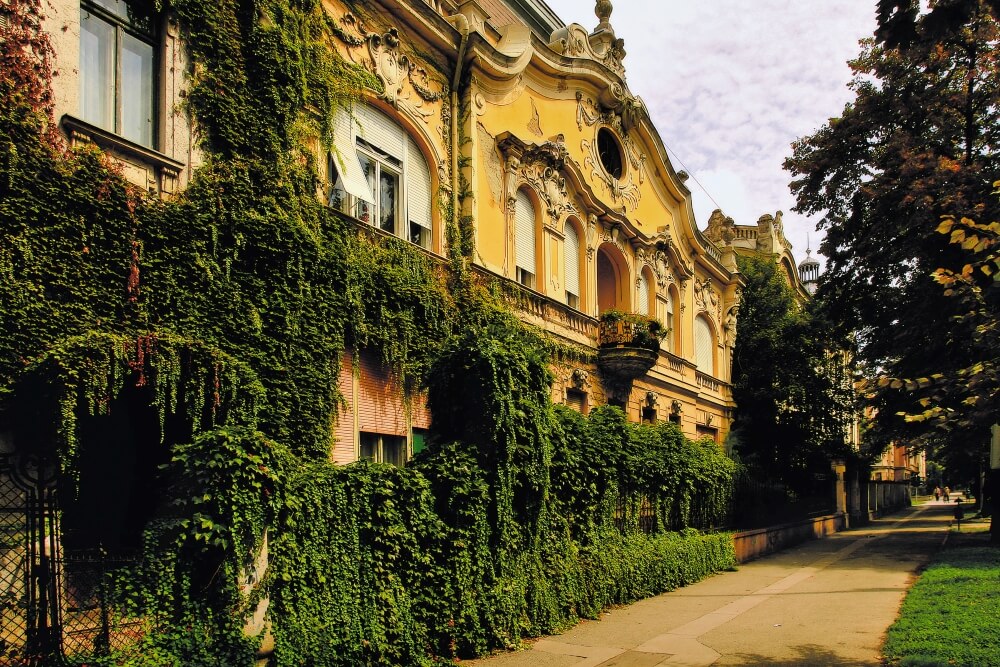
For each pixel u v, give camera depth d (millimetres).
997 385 7398
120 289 8852
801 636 11039
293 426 10750
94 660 6859
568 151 19484
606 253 22250
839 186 25578
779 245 40562
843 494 41312
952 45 21547
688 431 26438
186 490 7441
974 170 20391
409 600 9258
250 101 10836
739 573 19234
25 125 8164
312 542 8305
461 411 11133
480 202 16203
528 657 9977
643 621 12539
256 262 10469
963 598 12531
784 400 32500
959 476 56188
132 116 9789
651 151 24266
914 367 23594
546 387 11922
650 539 16344
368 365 12797
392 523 9234
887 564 20734
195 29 10383
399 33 14383
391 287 12938
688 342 26812
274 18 11312
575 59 19859
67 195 8430
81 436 8570
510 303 16609
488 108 16844
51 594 7281
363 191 12875
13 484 7582
